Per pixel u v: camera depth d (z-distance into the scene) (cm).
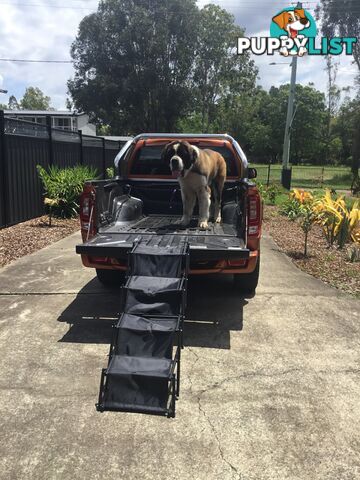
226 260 472
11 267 687
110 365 339
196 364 400
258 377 379
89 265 501
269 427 314
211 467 275
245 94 5709
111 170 1579
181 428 311
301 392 358
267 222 1175
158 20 4794
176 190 645
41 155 1142
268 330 474
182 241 481
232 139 658
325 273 681
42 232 955
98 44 4875
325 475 271
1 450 288
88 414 325
